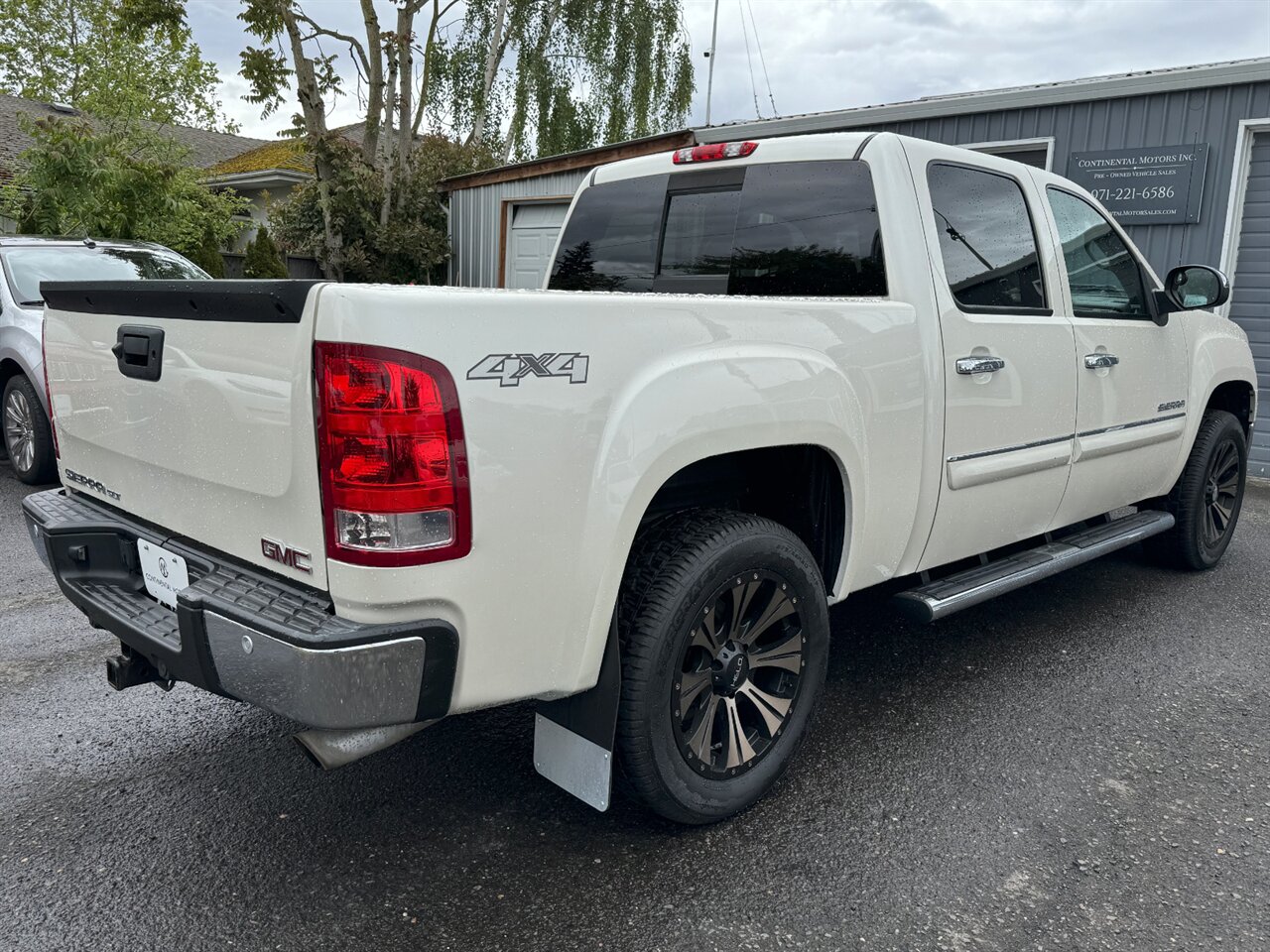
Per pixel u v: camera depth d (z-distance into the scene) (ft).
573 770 7.78
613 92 82.94
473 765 9.83
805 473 9.41
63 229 36.96
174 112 94.22
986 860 8.25
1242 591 15.99
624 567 7.59
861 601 15.20
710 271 11.78
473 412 6.36
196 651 6.92
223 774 9.59
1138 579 16.60
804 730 9.16
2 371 21.98
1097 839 8.61
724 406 7.76
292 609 6.58
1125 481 13.98
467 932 7.24
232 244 58.70
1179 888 7.91
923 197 10.20
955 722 10.91
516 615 6.83
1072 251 12.58
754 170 11.32
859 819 8.86
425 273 50.83
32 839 8.39
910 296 9.84
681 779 8.09
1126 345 13.26
